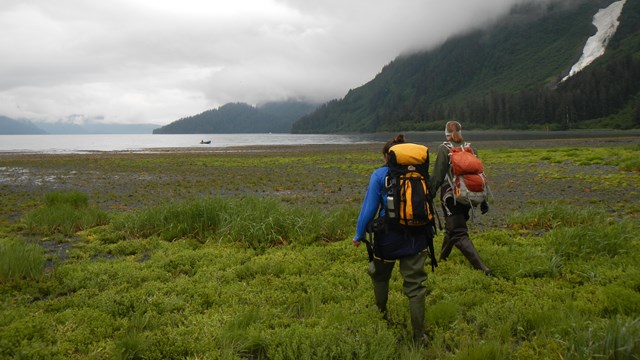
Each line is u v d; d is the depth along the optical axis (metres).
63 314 4.85
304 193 16.14
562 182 16.53
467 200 5.72
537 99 161.00
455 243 6.28
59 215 10.05
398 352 4.05
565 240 7.02
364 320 4.51
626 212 10.76
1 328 4.45
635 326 3.82
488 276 6.00
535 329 4.41
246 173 24.41
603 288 5.19
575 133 108.50
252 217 8.80
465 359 3.82
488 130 161.38
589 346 3.70
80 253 7.71
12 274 6.11
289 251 7.68
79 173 26.06
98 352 4.00
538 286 5.64
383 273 4.52
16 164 35.03
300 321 4.74
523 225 9.33
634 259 6.36
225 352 3.96
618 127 133.75
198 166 30.30
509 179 17.97
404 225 4.01
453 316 4.74
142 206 13.77
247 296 5.45
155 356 3.96
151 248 8.20
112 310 5.01
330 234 8.85
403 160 4.02
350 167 26.69
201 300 5.35
